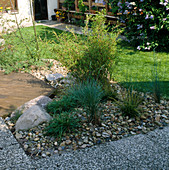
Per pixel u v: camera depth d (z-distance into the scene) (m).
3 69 5.87
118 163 2.65
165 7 6.42
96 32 5.04
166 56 6.42
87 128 3.38
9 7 11.43
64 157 2.78
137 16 6.95
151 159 2.70
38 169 2.60
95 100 3.52
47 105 3.97
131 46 7.37
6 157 2.79
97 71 4.67
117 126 3.45
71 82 4.69
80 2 10.57
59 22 11.95
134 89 4.43
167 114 3.76
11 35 6.47
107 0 9.09
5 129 3.38
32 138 3.21
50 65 5.95
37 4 12.67
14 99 4.38
